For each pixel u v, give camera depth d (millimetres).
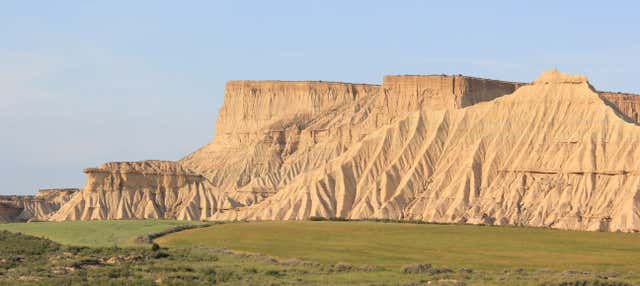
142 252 195125
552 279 159000
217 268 176875
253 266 180250
